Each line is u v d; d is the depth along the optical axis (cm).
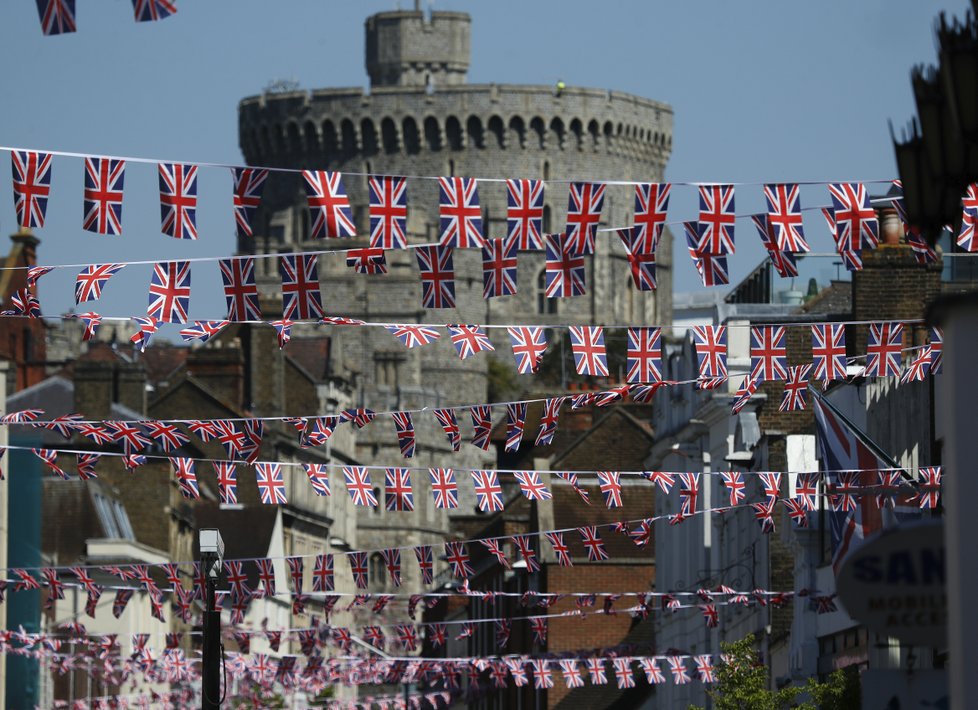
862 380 14100
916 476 12350
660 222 9300
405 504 11931
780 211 9300
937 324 6119
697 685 19288
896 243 15438
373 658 17975
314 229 9144
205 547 11794
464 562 13375
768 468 15912
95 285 9431
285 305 9650
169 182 8675
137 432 11800
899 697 8475
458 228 9244
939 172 7144
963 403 5900
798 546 14450
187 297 9556
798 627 14375
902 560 5391
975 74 6731
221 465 11850
